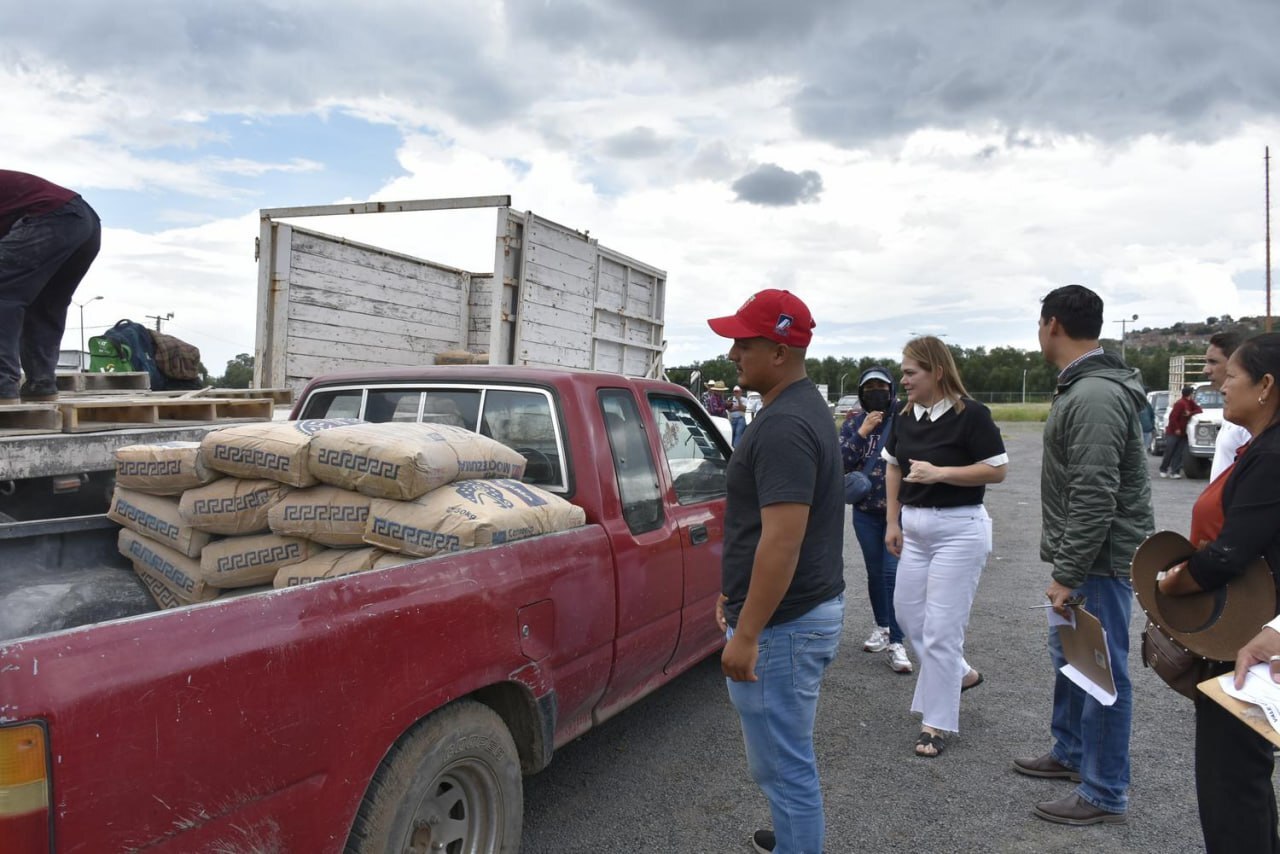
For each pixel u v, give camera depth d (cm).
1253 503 219
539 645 265
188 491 272
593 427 324
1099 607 312
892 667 499
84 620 277
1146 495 310
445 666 226
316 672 191
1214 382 474
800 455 217
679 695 452
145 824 160
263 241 634
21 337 416
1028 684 477
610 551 308
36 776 145
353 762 200
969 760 382
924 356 373
